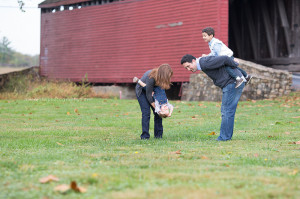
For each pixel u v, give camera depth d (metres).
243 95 19.98
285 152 5.68
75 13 32.47
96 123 11.07
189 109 15.09
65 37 33.34
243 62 20.88
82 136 8.21
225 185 3.42
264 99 19.86
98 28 30.67
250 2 30.66
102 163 4.66
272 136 7.79
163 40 26.41
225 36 23.38
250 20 29.80
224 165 4.54
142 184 3.47
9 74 30.00
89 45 31.42
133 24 28.30
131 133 8.85
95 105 17.72
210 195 3.06
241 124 10.48
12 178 3.81
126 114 13.80
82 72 31.94
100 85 32.41
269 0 29.53
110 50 29.84
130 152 5.69
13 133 8.63
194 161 4.81
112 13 29.70
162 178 3.72
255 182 3.55
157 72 6.95
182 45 25.30
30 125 10.62
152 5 27.09
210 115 13.16
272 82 20.53
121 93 29.50
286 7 28.12
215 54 7.36
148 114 7.55
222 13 23.41
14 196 3.11
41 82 31.72
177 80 25.44
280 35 28.70
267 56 30.09
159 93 7.16
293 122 10.53
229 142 6.95
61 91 24.72
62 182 3.59
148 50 27.30
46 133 8.64
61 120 12.09
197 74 22.83
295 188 3.30
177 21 25.59
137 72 27.97
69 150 5.96
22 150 6.02
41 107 16.77
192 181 3.59
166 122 11.35
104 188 3.35
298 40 27.20
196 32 24.53
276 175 3.91
